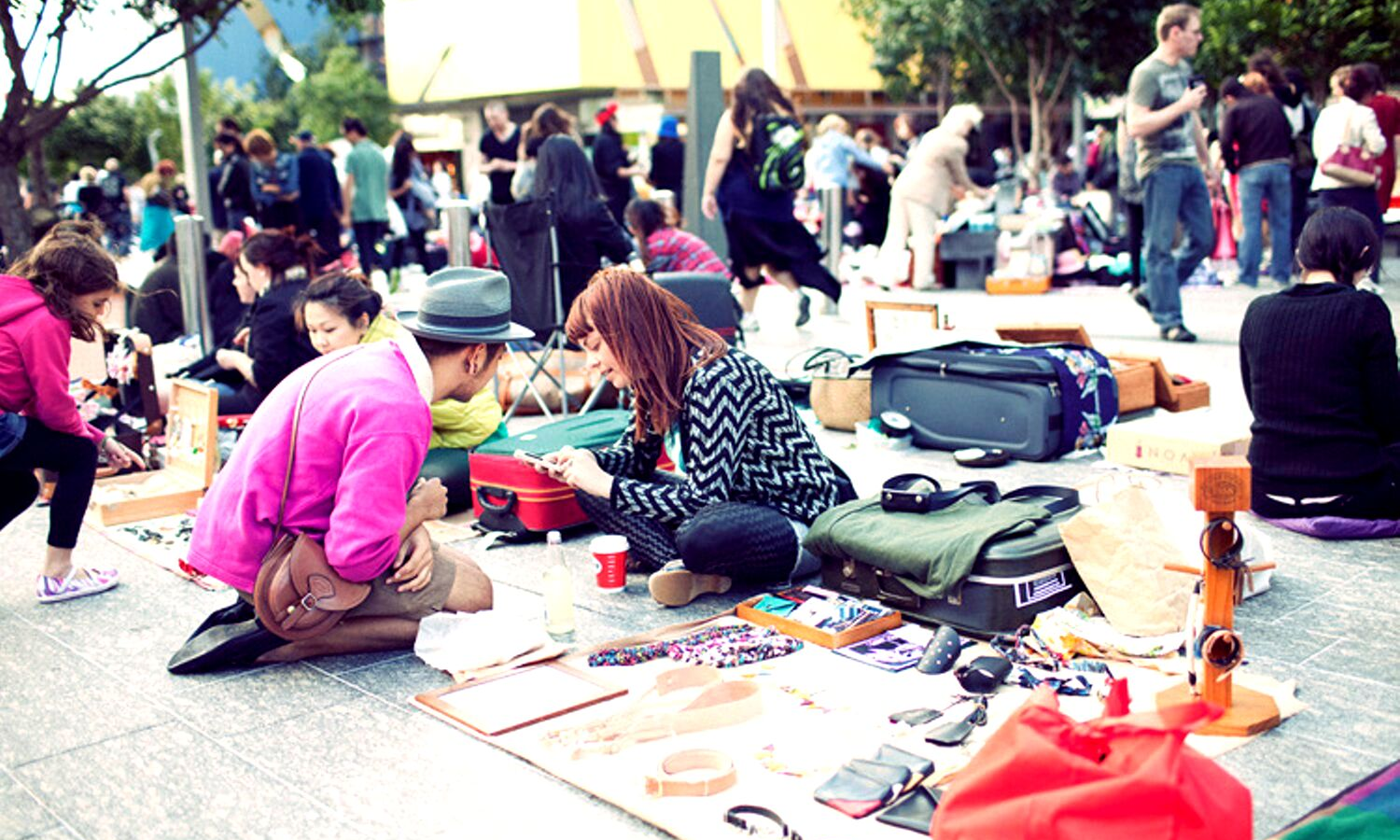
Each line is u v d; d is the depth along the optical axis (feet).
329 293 15.47
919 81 87.71
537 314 22.31
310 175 41.32
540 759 9.52
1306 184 36.22
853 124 108.99
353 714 10.71
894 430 19.98
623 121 94.53
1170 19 25.63
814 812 8.47
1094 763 6.81
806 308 32.40
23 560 15.58
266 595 11.30
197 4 24.61
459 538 15.98
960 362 19.12
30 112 24.22
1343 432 14.53
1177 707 6.84
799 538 13.41
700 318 22.85
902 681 10.81
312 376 11.55
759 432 13.42
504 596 13.65
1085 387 18.89
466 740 10.09
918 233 40.55
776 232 30.19
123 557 15.58
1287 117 33.40
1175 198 26.86
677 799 8.74
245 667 11.93
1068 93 82.53
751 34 102.06
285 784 9.43
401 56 110.22
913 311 21.68
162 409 20.84
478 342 12.00
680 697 10.45
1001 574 11.57
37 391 13.23
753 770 9.16
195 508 17.57
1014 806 6.86
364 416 11.16
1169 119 26.08
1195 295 37.68
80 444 13.82
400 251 49.37
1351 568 13.66
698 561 12.73
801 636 11.93
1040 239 41.73
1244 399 21.79
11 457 13.34
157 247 42.88
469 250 26.84
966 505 12.92
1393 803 8.30
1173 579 11.59
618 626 12.70
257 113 113.29
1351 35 50.67
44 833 8.81
